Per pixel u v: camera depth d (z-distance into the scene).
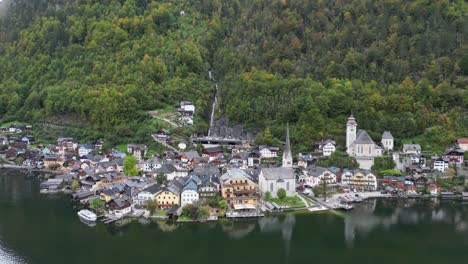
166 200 195.25
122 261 144.75
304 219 186.88
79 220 182.50
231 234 169.50
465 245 160.50
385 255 152.00
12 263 142.38
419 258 149.62
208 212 184.38
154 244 159.38
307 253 153.00
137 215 186.75
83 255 149.25
